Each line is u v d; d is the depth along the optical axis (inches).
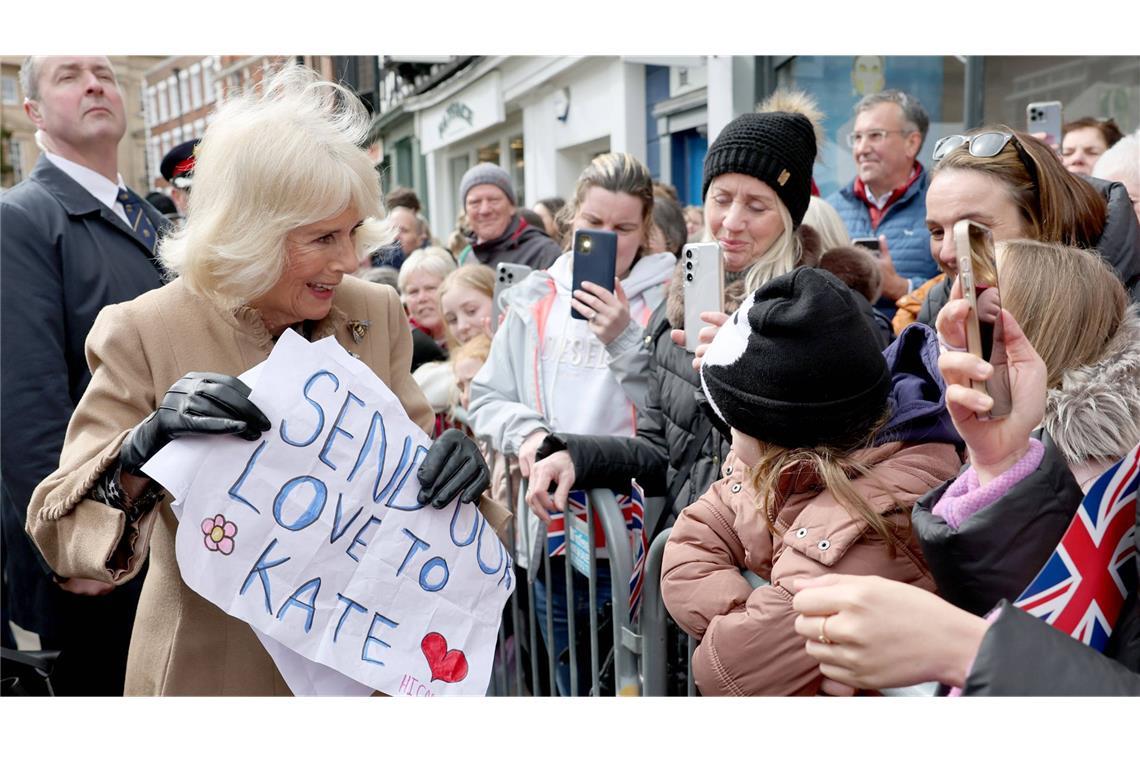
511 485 104.1
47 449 89.3
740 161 83.4
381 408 60.3
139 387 59.1
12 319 90.0
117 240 98.5
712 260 79.8
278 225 55.7
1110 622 42.9
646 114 373.7
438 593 61.1
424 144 650.2
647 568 79.7
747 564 63.3
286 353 57.6
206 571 54.7
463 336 145.6
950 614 40.3
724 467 68.2
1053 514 43.7
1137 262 71.0
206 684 61.3
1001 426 43.6
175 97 1159.0
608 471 86.7
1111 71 197.5
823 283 55.7
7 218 92.0
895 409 58.1
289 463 56.6
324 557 57.7
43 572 96.4
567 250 115.0
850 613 40.9
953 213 69.8
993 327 43.3
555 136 458.0
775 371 54.9
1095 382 48.0
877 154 162.4
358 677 58.0
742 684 56.7
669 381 86.9
